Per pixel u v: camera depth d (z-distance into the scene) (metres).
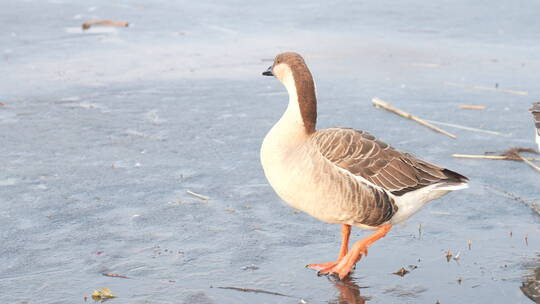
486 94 18.72
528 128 16.00
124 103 17.38
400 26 26.88
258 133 15.39
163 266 9.53
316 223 11.09
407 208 9.46
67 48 22.69
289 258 9.89
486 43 24.48
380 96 18.47
